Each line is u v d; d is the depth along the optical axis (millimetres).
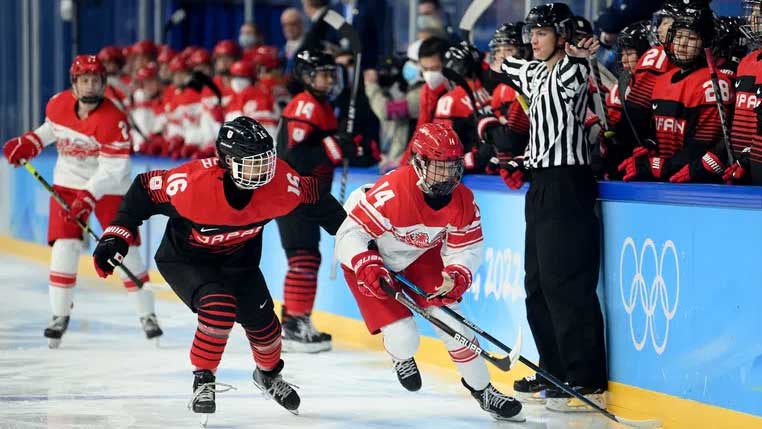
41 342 22422
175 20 35281
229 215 14383
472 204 14914
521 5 27672
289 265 21953
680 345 15289
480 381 15688
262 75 29422
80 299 28578
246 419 16016
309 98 21984
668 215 15477
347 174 23594
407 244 15070
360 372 19703
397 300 14820
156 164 31250
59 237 21641
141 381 18656
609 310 16719
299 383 18719
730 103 17000
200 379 15062
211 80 29359
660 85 17484
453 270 14805
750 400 14172
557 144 16375
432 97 21094
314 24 23359
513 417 15867
